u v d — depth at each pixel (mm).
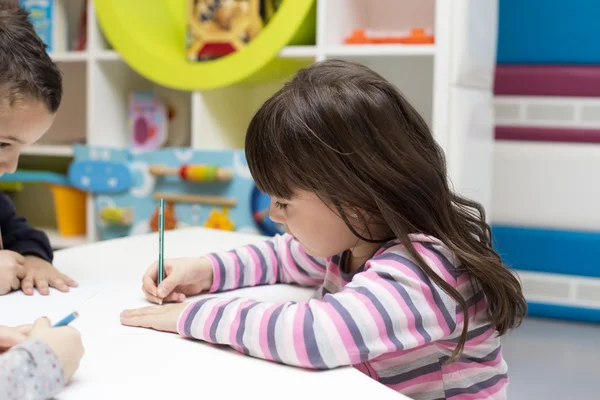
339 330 579
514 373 1491
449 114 1513
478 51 1626
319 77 697
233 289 890
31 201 2422
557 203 1897
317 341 571
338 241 709
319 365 568
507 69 1923
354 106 664
